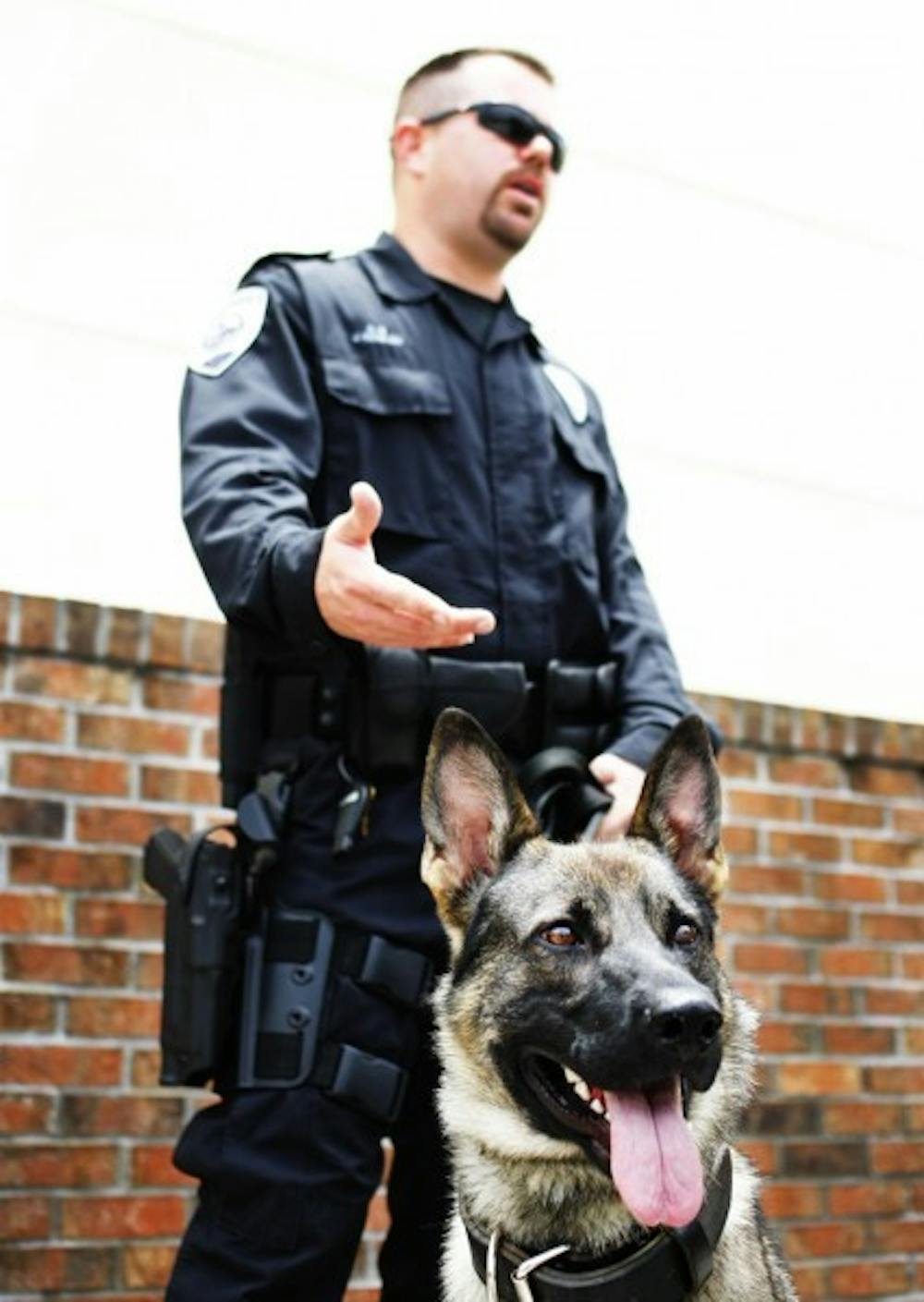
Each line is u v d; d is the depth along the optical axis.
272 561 2.77
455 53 3.41
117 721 4.38
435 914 2.98
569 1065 2.41
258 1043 2.86
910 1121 5.23
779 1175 4.97
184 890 2.97
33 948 4.18
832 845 5.28
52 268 4.70
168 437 4.80
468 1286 2.64
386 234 3.41
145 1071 4.24
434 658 3.03
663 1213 2.26
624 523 3.55
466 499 3.17
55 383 4.67
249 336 3.12
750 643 5.52
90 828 4.30
